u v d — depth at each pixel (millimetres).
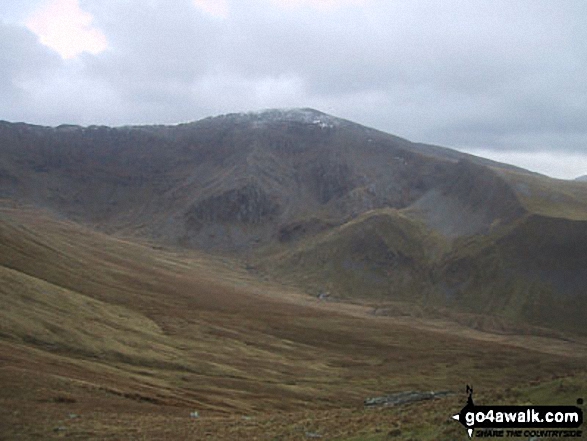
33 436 36562
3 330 89062
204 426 41562
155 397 63562
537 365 152250
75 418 43219
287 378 113500
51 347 90562
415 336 183250
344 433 32031
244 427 39969
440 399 41812
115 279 192875
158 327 136125
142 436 36844
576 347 188250
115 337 107500
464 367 148375
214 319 167375
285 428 37219
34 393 50781
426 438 27078
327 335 174125
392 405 46281
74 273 177875
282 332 169625
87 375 70438
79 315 112625
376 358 153750
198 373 101000
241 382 97938
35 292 113250
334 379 122188
